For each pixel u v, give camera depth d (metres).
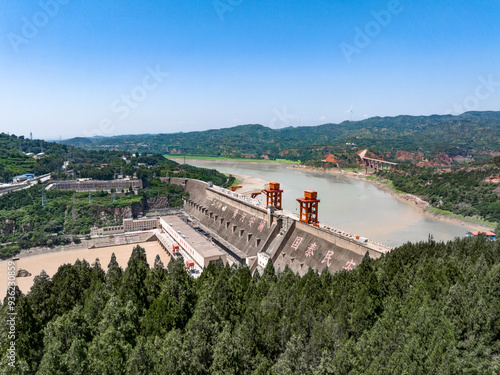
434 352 58.47
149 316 82.31
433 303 74.44
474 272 86.88
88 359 63.19
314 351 64.62
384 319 75.00
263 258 171.75
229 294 91.12
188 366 64.19
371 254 133.75
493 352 64.44
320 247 160.25
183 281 102.00
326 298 87.44
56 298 96.19
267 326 74.94
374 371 57.50
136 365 59.66
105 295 91.06
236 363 64.06
